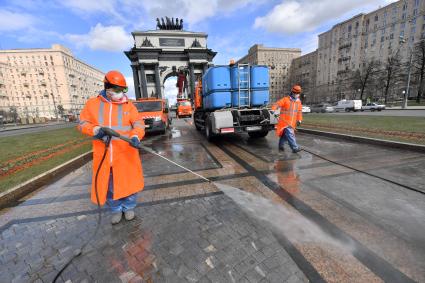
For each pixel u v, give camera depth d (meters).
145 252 2.12
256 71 7.41
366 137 6.67
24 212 3.08
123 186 2.47
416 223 2.38
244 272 1.82
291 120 5.50
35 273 1.94
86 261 2.04
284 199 3.09
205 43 55.16
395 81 44.09
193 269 1.87
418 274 1.72
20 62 80.50
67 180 4.43
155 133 11.80
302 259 1.93
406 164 4.32
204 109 9.43
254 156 5.61
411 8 54.19
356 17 67.25
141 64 52.28
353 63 69.56
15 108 50.78
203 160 5.48
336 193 3.19
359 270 1.79
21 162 5.59
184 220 2.66
